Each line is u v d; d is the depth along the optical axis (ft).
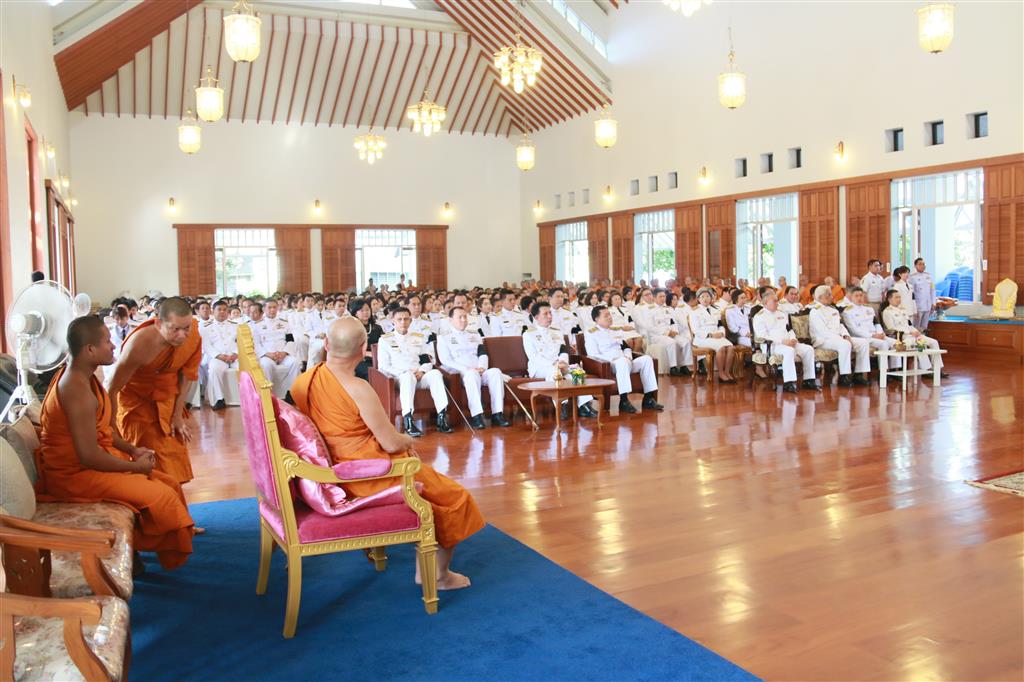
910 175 41.47
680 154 56.75
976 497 14.96
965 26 38.45
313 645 9.47
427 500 10.82
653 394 26.23
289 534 9.70
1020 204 36.86
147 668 8.93
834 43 44.91
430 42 66.33
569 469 18.20
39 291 13.29
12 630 6.22
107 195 64.80
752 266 52.34
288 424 10.05
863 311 32.40
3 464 9.08
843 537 12.92
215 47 61.67
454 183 76.54
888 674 8.53
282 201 70.33
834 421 23.12
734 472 17.40
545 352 25.77
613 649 9.20
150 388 13.10
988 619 9.78
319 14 62.08
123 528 10.08
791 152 48.29
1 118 21.68
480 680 8.52
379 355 24.00
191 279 67.67
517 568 11.92
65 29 43.42
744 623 9.87
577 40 62.54
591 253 68.23
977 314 39.11
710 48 53.36
